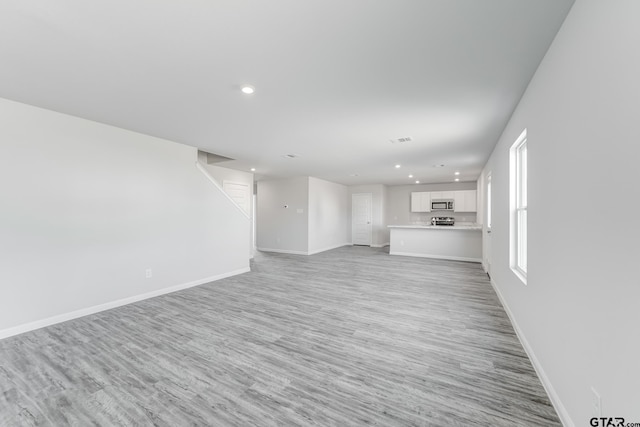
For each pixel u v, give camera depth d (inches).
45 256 112.2
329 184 352.8
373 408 64.9
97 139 128.7
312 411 63.9
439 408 64.7
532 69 79.4
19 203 105.9
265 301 144.1
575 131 54.0
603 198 44.4
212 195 188.1
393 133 142.1
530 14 57.2
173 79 87.3
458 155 191.3
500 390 71.3
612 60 41.9
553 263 65.5
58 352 90.3
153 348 93.1
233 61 77.0
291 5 55.3
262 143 164.1
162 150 156.2
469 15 57.9
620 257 40.1
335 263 254.1
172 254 161.6
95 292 127.3
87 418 61.5
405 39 66.7
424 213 377.1
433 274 207.9
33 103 106.4
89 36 65.5
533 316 82.3
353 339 100.4
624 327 39.2
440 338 101.2
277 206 326.6
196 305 137.6
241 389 71.7
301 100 102.7
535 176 80.0
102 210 130.3
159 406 65.3
